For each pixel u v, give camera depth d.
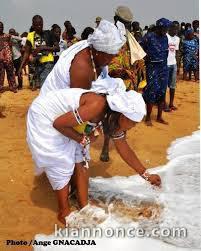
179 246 3.86
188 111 9.19
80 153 4.29
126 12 5.47
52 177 4.20
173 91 9.11
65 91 4.12
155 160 6.03
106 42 4.14
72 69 4.30
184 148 6.61
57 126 3.98
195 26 14.04
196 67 13.57
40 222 4.24
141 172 4.46
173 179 5.35
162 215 4.40
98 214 4.23
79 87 4.33
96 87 4.07
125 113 3.92
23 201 4.66
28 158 5.89
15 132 7.13
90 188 4.96
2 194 4.79
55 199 4.75
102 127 4.29
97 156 5.98
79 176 4.34
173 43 8.84
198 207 4.60
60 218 4.27
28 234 4.02
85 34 6.11
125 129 4.19
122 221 4.25
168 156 6.24
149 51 7.49
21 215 4.36
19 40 11.95
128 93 4.02
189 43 13.42
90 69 4.33
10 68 10.76
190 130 7.65
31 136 4.17
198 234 4.07
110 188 4.98
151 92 7.60
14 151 6.14
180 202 4.71
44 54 8.30
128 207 4.54
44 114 4.09
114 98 3.91
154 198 4.77
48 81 4.48
